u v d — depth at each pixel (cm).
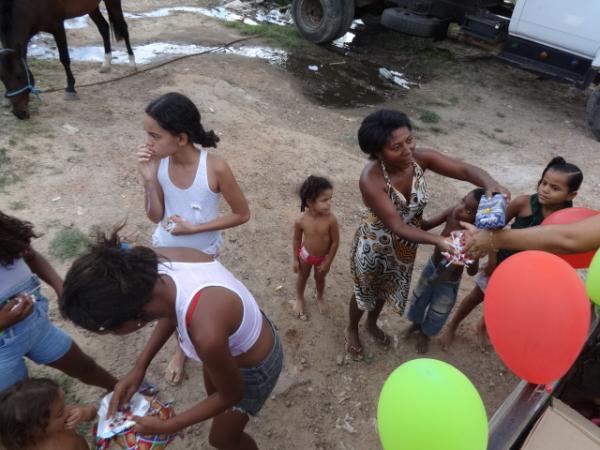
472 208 250
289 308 357
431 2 823
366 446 277
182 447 260
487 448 183
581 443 172
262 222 437
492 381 322
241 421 203
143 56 777
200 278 164
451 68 910
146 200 246
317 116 677
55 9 534
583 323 166
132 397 189
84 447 194
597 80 727
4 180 430
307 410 291
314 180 291
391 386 151
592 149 682
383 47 975
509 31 743
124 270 146
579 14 662
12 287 190
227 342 159
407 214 244
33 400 169
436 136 668
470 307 320
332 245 314
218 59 793
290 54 871
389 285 278
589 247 174
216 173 235
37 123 526
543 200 264
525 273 167
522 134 707
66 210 409
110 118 561
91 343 307
